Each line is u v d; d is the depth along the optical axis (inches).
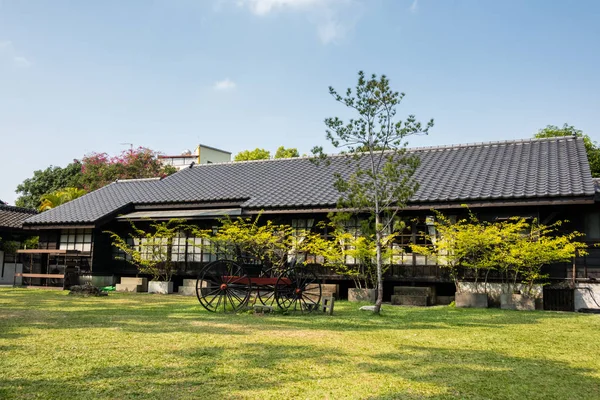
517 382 178.5
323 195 569.0
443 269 499.8
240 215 585.0
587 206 478.0
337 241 515.2
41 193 1334.9
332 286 533.6
